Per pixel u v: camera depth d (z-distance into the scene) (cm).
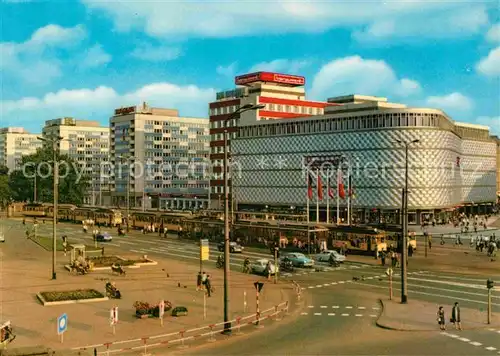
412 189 14175
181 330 3894
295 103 18738
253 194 17475
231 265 7331
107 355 3181
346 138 15012
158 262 7481
